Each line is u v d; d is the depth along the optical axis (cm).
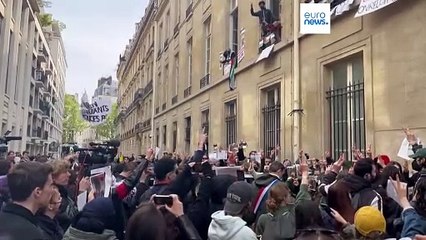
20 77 2864
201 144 525
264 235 397
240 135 1375
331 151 897
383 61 723
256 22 1277
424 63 633
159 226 229
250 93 1306
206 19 1839
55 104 6769
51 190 274
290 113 1018
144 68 3881
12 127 2689
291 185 552
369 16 764
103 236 294
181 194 405
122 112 5531
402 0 684
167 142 2591
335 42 868
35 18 3438
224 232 324
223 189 407
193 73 2023
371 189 418
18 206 254
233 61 1438
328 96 911
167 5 2819
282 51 1097
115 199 382
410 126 653
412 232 304
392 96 697
